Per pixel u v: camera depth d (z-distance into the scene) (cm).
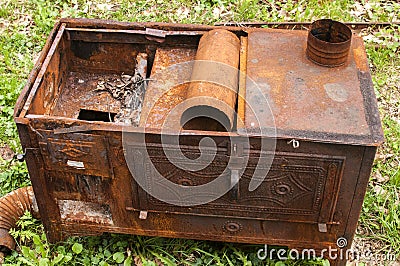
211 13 264
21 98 153
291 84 152
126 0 274
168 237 174
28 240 180
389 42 252
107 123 143
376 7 270
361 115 144
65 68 190
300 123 142
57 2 275
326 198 150
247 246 176
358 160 141
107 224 168
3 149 212
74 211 169
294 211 155
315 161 142
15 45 254
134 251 176
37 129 146
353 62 160
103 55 190
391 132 216
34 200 178
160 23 182
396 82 238
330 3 270
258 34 172
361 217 187
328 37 166
